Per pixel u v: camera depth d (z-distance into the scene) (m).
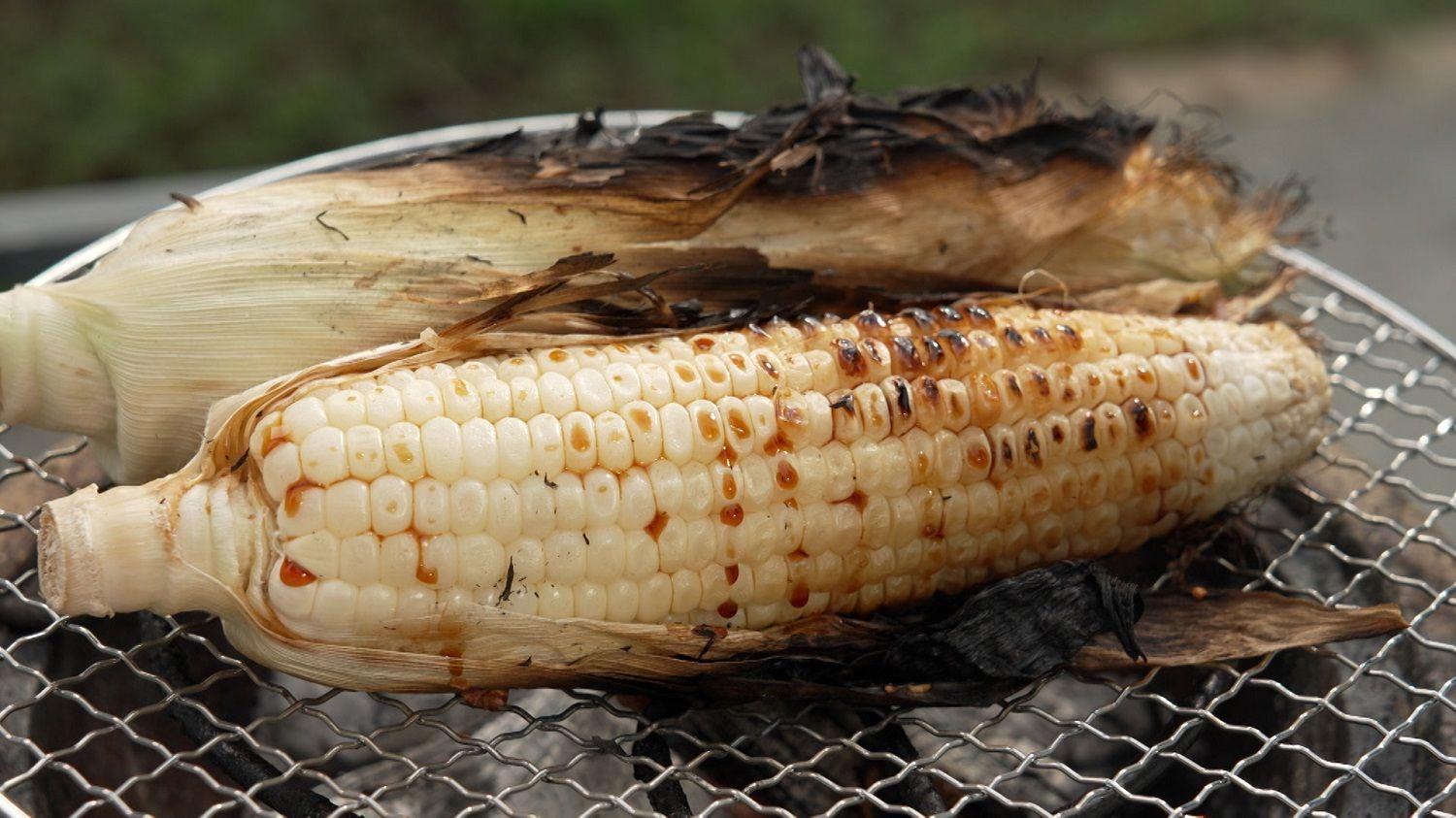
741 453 0.45
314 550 0.43
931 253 0.50
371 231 0.47
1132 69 1.17
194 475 0.44
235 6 1.05
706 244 0.48
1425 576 0.49
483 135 0.57
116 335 0.46
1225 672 0.48
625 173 0.48
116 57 1.00
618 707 0.49
